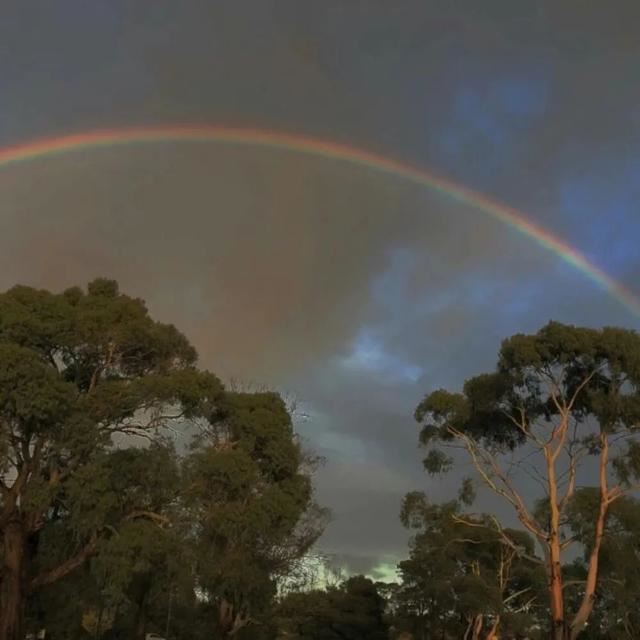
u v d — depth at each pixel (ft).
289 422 133.69
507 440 125.59
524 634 191.83
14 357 92.58
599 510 112.27
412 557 197.16
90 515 97.55
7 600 101.55
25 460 103.60
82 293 123.54
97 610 157.69
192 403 111.04
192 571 109.60
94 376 115.85
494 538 165.99
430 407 123.54
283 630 291.99
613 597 130.41
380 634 309.22
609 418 112.27
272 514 114.52
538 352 113.29
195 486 106.52
